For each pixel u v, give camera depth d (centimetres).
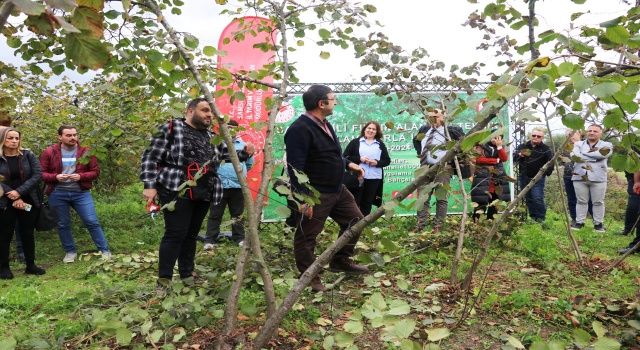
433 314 392
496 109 216
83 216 654
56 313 422
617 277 506
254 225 310
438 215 680
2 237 558
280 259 519
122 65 305
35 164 580
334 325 363
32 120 770
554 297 434
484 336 358
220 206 686
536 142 828
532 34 340
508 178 488
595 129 750
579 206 823
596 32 239
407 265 528
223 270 506
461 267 534
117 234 827
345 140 892
